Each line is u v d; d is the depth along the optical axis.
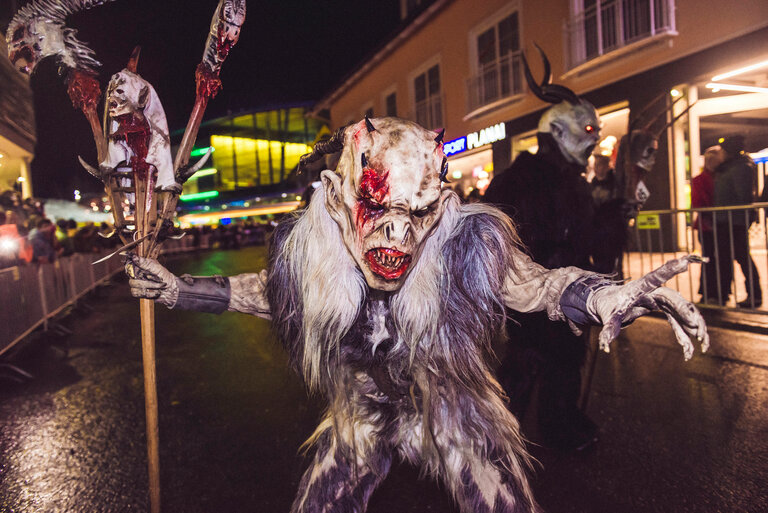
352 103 21.31
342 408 1.46
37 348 6.28
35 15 1.51
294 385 4.27
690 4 8.31
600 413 3.36
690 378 3.87
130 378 4.78
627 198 2.65
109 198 1.59
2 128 10.30
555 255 2.36
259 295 1.48
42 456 3.21
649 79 9.10
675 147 8.76
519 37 11.96
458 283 1.33
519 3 11.80
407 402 1.47
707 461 2.69
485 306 1.34
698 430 3.03
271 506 2.54
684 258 1.07
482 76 13.33
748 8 7.55
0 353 5.20
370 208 1.19
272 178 41.75
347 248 1.30
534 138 12.16
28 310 6.23
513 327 2.47
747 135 9.25
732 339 4.71
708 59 8.13
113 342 6.40
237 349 5.74
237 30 1.58
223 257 20.12
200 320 7.62
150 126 1.52
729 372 3.91
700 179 5.91
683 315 1.07
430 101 15.71
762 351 4.30
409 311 1.33
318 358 1.41
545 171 2.41
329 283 1.34
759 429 2.98
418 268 1.33
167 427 3.55
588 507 2.36
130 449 3.23
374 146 1.19
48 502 2.67
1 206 8.94
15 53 1.52
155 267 1.42
